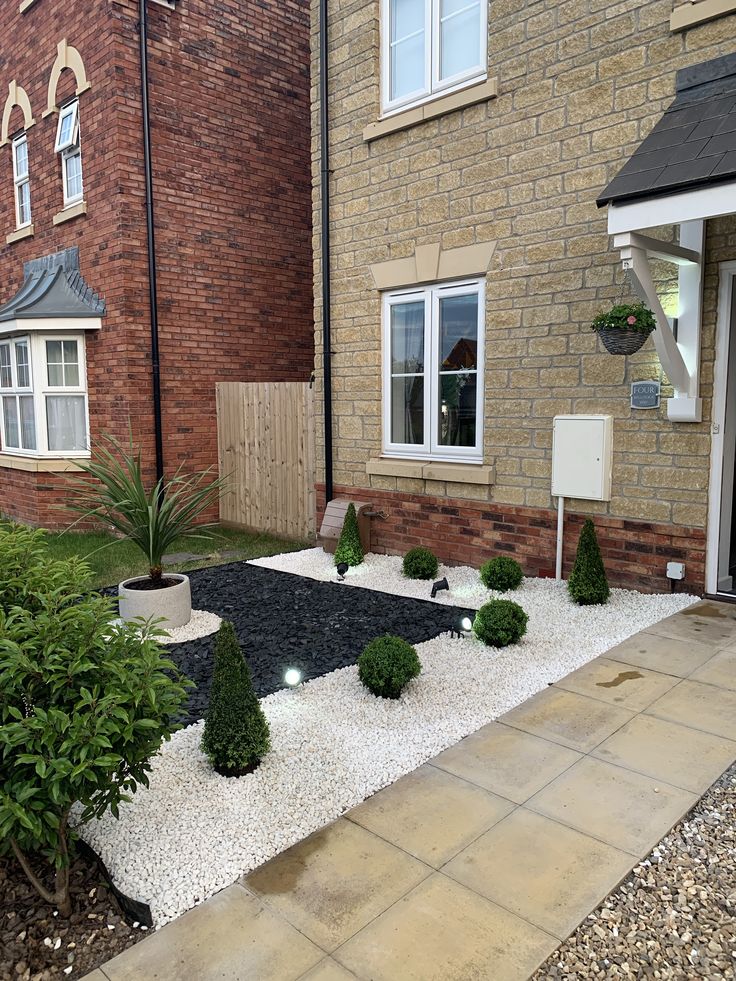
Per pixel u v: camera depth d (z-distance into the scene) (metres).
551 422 6.01
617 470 5.63
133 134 8.93
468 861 2.59
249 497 9.55
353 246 7.50
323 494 8.19
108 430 9.60
